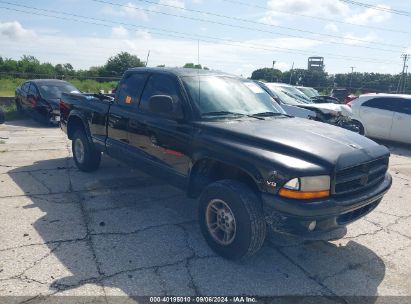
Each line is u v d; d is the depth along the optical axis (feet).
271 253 12.98
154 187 19.15
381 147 13.15
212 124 12.96
